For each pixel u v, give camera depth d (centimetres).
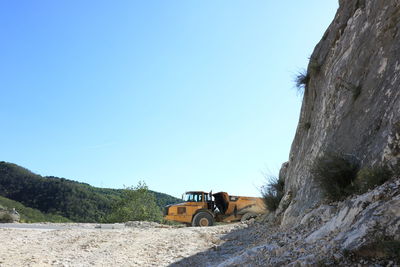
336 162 773
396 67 748
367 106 819
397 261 366
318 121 1176
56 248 1004
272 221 1214
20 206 6775
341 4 1282
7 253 902
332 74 1137
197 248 1003
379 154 664
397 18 827
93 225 1847
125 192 3956
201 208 2028
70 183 8856
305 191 1030
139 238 1182
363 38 981
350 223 507
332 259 429
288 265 484
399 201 433
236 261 657
